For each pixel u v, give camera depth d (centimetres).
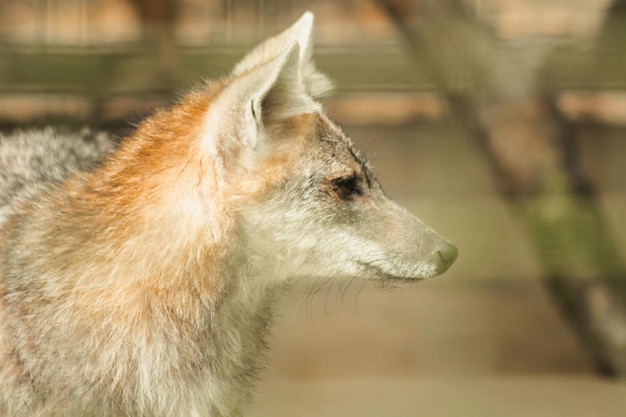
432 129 1559
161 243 773
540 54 1263
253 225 798
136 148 823
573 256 1352
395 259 841
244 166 786
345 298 1673
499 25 1351
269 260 820
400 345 1508
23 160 947
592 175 1717
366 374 1403
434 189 1466
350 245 837
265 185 793
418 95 1551
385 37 1355
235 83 770
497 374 1418
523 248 1389
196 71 1280
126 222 779
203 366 791
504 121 1339
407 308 1622
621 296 1369
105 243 775
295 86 790
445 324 1556
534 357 1459
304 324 1603
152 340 771
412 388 1316
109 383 765
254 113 754
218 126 774
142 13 1455
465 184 1412
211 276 783
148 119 866
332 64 1270
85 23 1652
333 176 825
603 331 1384
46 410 768
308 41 897
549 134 1352
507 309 1570
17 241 789
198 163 784
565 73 1270
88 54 1308
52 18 1650
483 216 1397
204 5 1519
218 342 802
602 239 1350
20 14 1633
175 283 772
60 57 1295
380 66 1265
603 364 1404
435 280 1510
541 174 1362
